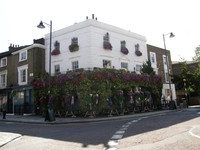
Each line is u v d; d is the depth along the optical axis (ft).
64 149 24.18
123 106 76.28
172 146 22.30
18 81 95.81
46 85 78.38
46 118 58.49
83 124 51.42
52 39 91.04
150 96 89.66
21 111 88.43
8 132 41.47
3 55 106.32
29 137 34.19
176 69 148.05
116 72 75.61
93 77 70.13
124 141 26.48
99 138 29.40
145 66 94.07
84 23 80.94
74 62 82.53
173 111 78.59
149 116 61.72
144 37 103.14
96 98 68.64
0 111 98.53
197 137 25.77
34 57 89.81
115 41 87.71
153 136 28.43
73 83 71.36
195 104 133.90
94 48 78.89
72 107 72.33
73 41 83.76
